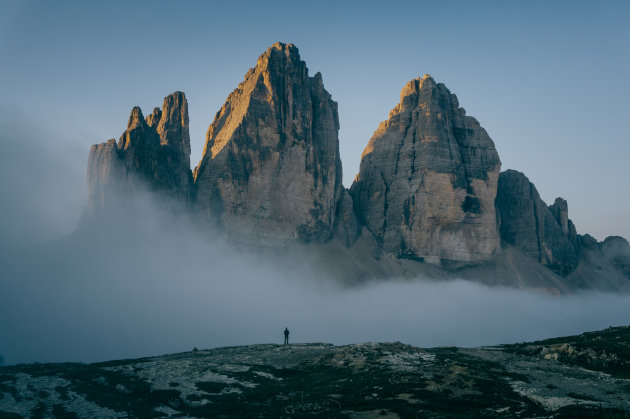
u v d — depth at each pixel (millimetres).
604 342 81375
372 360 78250
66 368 84375
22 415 58594
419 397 57406
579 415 47000
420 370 69062
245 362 88312
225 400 65125
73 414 59906
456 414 51188
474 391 59438
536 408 52000
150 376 77812
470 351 84875
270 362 88438
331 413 53812
